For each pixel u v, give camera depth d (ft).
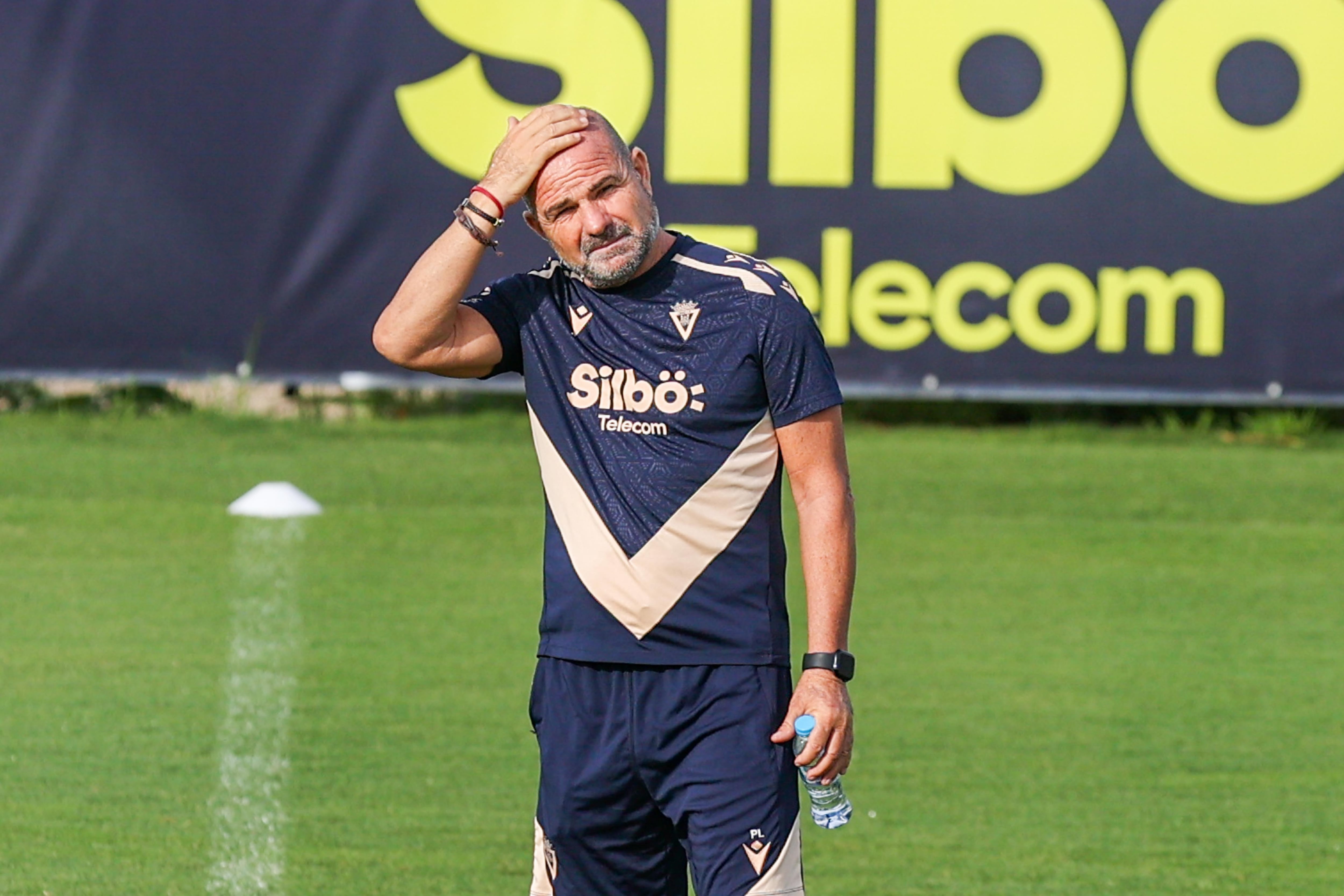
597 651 32.32
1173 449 115.75
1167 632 73.77
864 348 113.91
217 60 112.16
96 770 54.60
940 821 51.47
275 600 76.33
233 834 49.32
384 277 114.21
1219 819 51.88
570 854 33.99
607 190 31.58
